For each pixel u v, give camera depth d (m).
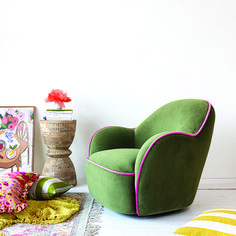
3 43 2.94
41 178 2.19
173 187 1.85
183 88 2.92
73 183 2.70
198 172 1.98
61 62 2.95
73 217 1.88
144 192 1.76
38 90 2.96
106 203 1.93
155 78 2.92
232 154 2.91
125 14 2.92
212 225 1.17
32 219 1.80
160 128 2.34
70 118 2.72
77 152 2.97
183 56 2.91
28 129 2.92
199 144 1.91
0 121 2.89
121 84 2.94
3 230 1.66
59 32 2.94
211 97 2.91
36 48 2.95
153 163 1.73
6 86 2.95
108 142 2.39
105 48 2.93
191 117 1.99
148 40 2.92
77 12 2.93
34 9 2.93
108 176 1.87
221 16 2.90
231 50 2.91
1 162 2.83
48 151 2.70
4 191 1.82
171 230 1.67
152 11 2.91
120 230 1.68
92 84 2.95
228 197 2.36
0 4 2.93
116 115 2.95
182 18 2.91
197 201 2.25
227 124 2.91
